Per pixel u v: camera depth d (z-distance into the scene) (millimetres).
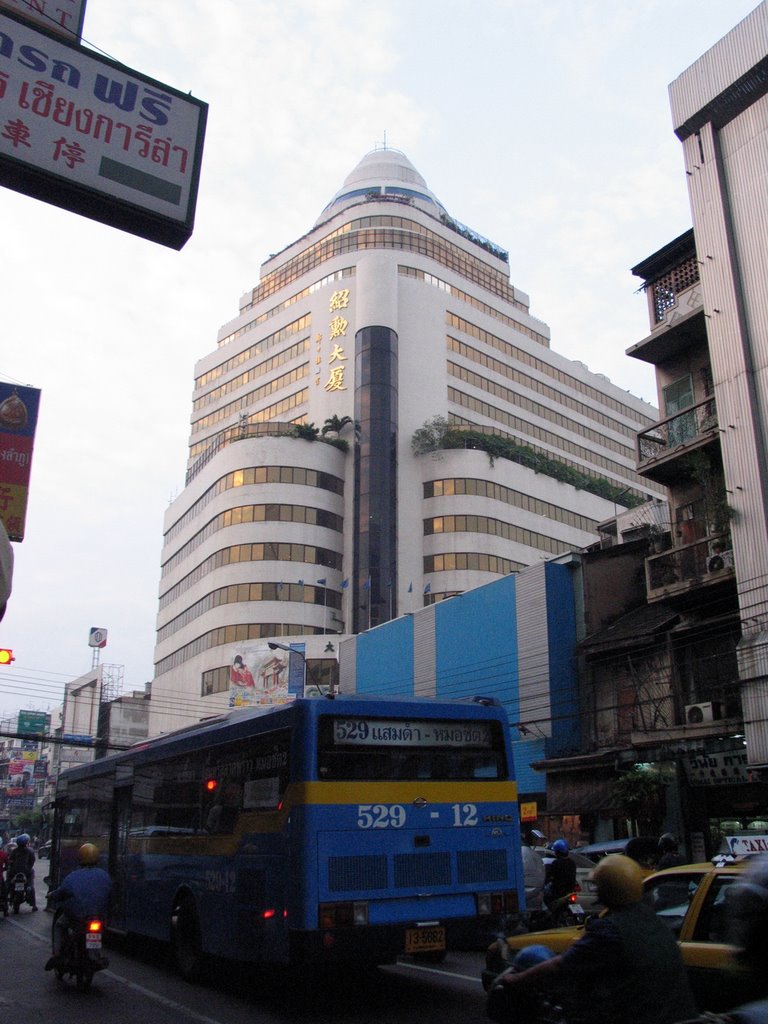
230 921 9320
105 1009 8633
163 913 11203
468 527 57094
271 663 48750
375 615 54781
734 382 19234
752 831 18625
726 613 20609
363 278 63656
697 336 21781
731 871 5691
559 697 25438
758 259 19359
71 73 6027
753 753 17594
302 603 54500
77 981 9750
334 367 63250
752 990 2713
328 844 8297
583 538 64375
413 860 8688
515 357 70688
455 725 9469
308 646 49719
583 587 26469
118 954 12945
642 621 23984
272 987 9805
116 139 6090
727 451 19188
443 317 65500
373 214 68812
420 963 11344
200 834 10375
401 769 8953
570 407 74500
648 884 6422
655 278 23203
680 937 5680
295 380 66438
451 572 56219
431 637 31984
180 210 6199
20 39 5910
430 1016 8117
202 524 59969
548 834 24281
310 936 7957
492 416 66625
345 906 8172
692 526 21531
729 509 18766
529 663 26609
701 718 20000
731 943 2748
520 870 9344
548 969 3611
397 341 62625
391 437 59406
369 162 76938
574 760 23250
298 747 8609
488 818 9297
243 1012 8422
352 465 59625
